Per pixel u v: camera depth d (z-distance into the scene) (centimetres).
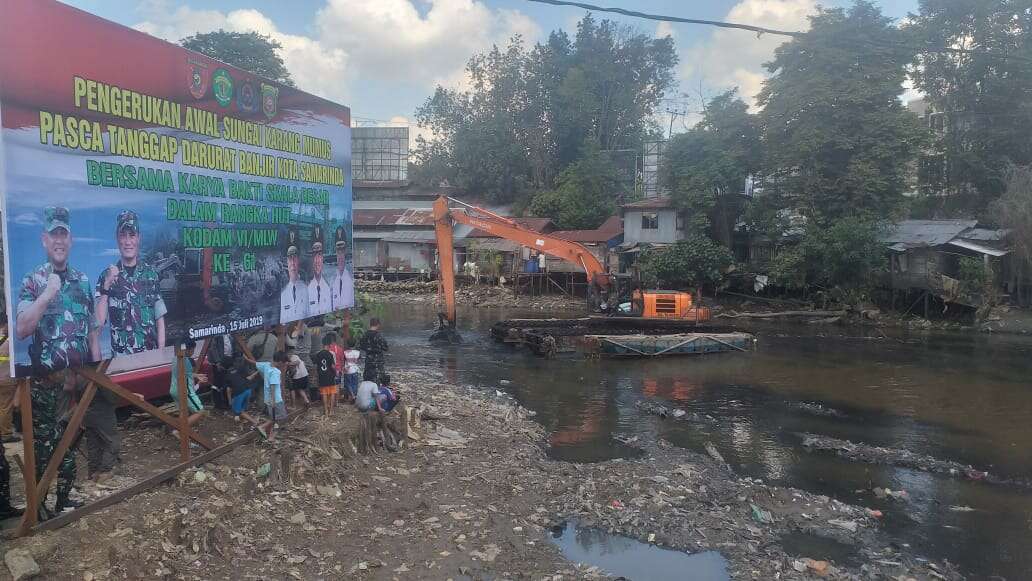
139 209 684
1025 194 2936
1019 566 768
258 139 875
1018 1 3384
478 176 5347
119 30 654
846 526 851
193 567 599
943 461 1140
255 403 1030
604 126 5369
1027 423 1398
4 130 542
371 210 5306
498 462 1007
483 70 5412
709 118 3712
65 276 601
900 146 3138
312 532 704
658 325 2436
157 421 912
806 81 3306
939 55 3641
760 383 1780
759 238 3631
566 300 3856
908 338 2666
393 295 4212
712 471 1048
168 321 728
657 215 3941
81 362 619
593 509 858
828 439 1245
